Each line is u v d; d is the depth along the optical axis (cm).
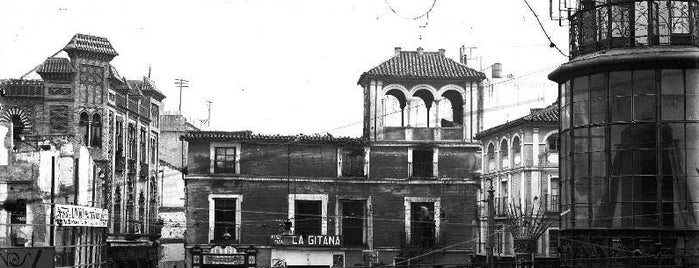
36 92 5706
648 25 3269
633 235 3180
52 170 4397
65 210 4009
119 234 5969
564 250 3353
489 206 4156
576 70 3366
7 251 2969
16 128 5678
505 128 5759
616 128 3266
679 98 3203
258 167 6091
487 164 6191
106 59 5862
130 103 6444
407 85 6281
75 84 5719
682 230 3136
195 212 6009
